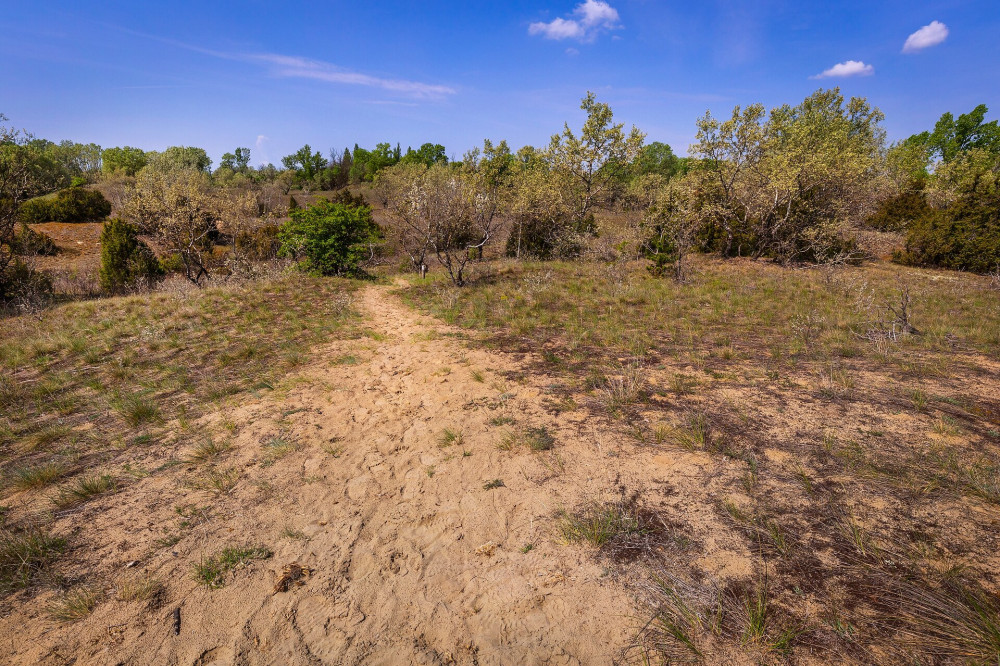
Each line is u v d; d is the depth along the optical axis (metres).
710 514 2.87
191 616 2.35
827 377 5.07
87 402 5.41
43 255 19.86
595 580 2.44
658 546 2.63
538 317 8.84
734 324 8.17
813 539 2.56
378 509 3.26
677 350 6.55
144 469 3.88
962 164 21.14
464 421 4.55
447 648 2.11
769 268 14.45
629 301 10.23
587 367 5.90
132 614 2.36
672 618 2.14
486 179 21.11
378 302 11.36
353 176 72.19
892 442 3.55
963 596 2.08
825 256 14.51
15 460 4.11
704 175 16.61
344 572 2.64
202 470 3.84
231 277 14.30
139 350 7.36
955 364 5.49
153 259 15.93
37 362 6.96
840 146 20.64
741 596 2.23
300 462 3.94
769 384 4.97
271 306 10.44
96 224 25.30
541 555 2.67
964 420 3.87
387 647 2.13
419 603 2.39
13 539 2.94
